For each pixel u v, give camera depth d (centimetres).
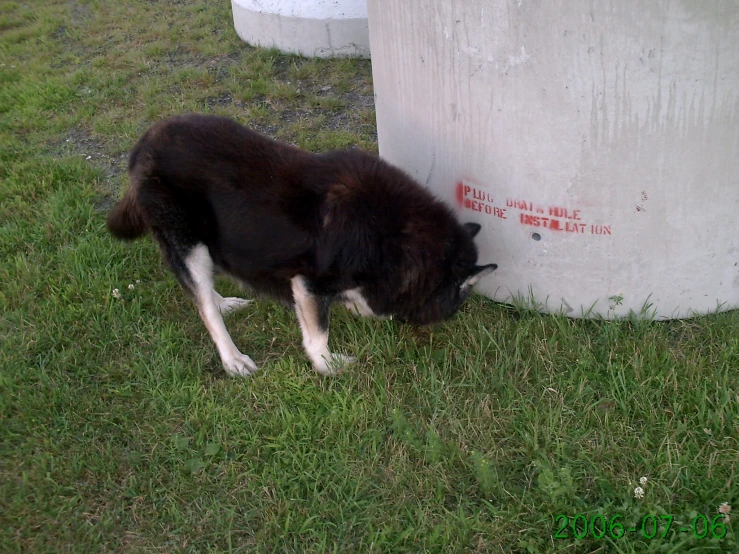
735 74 149
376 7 182
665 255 170
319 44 321
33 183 246
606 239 170
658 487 140
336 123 277
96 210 235
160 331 187
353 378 170
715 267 173
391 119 194
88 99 303
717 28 144
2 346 184
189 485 151
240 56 333
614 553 132
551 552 132
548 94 156
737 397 154
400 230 162
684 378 159
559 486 138
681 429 149
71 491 151
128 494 149
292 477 150
